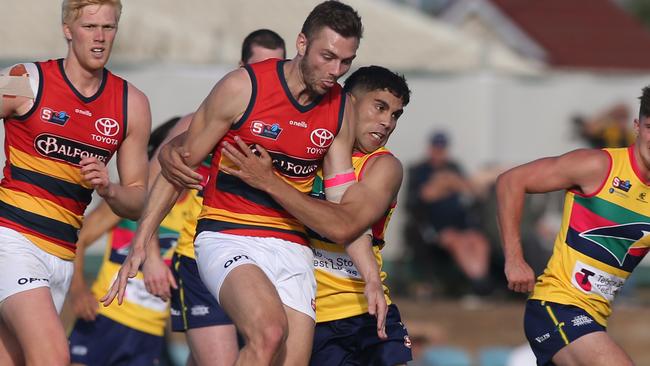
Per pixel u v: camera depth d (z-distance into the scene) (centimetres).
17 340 2158
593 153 2255
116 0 2075
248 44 2566
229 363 2428
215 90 1961
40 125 2083
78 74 2092
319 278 2200
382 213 2061
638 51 10525
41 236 2133
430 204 5131
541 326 2277
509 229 2273
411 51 8244
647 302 5403
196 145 1980
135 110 2155
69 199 2153
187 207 2817
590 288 2259
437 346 4238
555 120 5722
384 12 8550
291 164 1995
